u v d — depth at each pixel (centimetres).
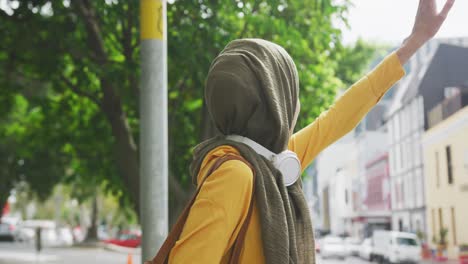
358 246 4275
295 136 172
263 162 139
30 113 1284
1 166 3158
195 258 125
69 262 2781
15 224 6384
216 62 149
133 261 2822
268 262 131
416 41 172
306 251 145
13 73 1039
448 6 170
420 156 4238
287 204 140
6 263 2633
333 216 6931
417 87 4191
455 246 3497
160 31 504
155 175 500
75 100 1109
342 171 6731
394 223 4969
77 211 9406
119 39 905
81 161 1267
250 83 144
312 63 1006
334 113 174
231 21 923
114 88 899
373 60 2784
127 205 1274
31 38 908
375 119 5853
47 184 3297
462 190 3456
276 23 870
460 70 4088
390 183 5078
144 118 503
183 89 970
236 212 129
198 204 129
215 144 142
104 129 1139
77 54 894
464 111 3409
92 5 870
